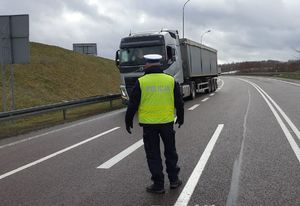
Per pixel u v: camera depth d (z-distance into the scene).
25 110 14.55
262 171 7.28
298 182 6.57
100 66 45.22
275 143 9.83
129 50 18.97
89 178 7.22
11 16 15.98
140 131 12.64
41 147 10.48
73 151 9.75
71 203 5.91
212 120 14.41
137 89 6.35
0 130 14.16
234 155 8.64
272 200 5.75
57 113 20.06
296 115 15.25
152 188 6.25
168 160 6.48
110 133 12.41
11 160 9.03
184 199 5.90
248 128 12.30
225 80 64.19
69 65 37.06
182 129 12.50
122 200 5.96
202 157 8.53
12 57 16.12
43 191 6.55
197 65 26.83
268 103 20.34
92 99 19.27
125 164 8.20
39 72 30.08
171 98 6.43
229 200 5.80
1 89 23.72
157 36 18.94
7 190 6.69
